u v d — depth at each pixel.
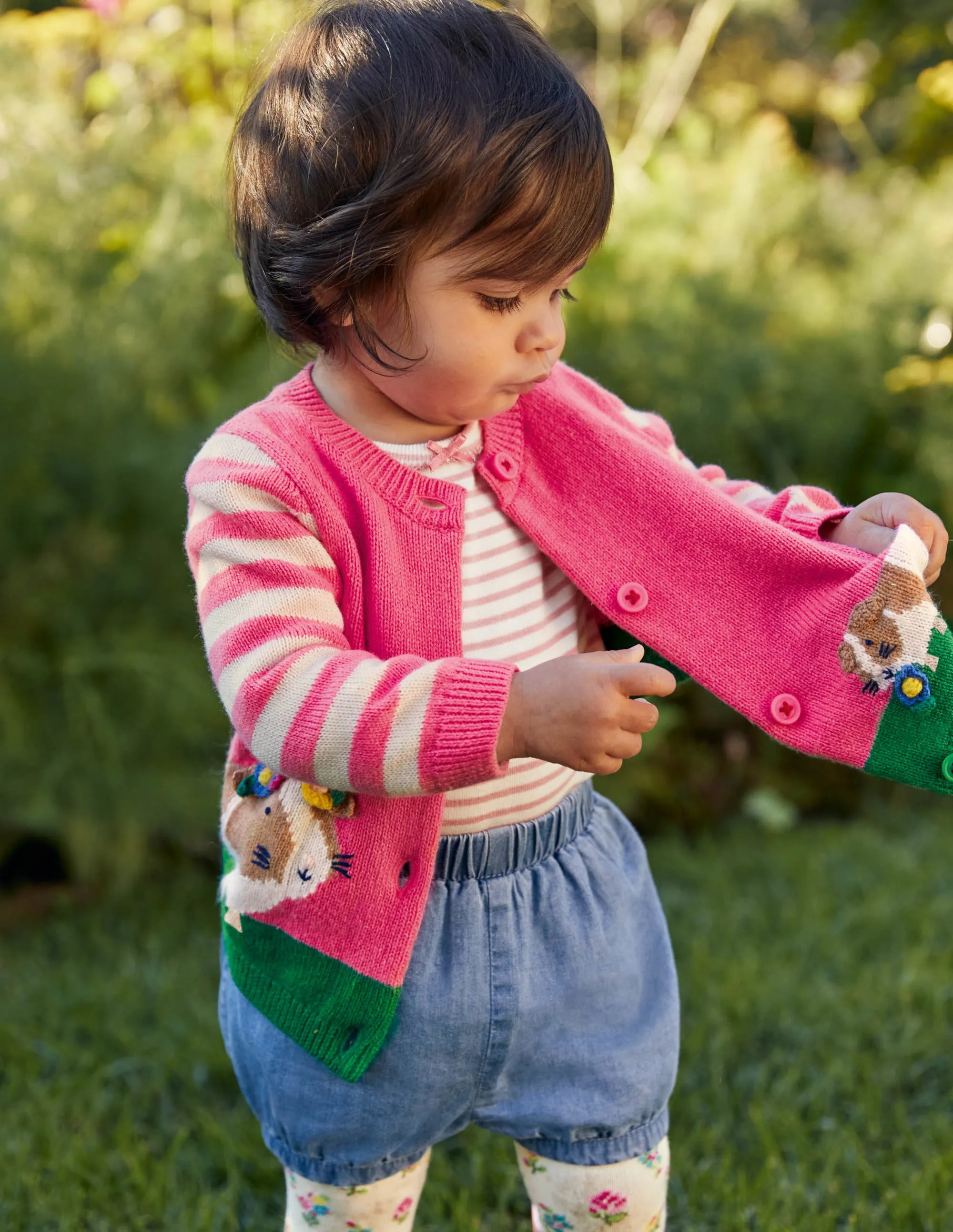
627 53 5.52
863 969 2.63
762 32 5.82
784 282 3.82
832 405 3.60
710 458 3.43
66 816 3.01
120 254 3.25
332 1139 1.37
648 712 1.10
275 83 1.21
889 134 5.52
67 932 3.05
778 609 1.32
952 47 4.54
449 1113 1.38
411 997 1.31
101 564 3.06
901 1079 2.25
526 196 1.10
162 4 3.81
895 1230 1.82
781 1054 2.31
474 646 1.32
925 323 3.75
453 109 1.10
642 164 4.24
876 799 3.88
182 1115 2.25
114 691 3.03
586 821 1.44
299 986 1.30
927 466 3.61
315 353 1.43
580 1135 1.39
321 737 1.11
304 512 1.24
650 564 1.35
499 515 1.36
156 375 3.11
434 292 1.14
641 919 1.47
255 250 1.24
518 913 1.34
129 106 3.66
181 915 3.12
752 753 3.91
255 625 1.18
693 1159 2.03
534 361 1.20
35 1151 2.09
